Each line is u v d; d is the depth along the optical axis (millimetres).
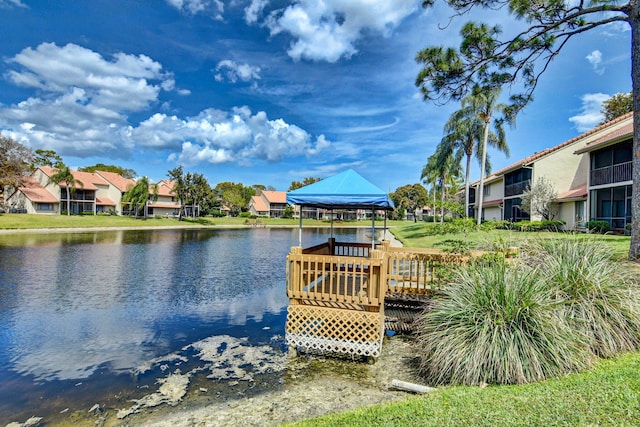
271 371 5418
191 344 6652
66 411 4277
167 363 5758
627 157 16125
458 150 28734
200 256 20000
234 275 14273
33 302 9766
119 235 32875
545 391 3387
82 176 55000
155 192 54656
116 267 15711
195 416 4094
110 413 4211
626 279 5180
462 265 6496
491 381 3955
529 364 3895
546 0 7043
